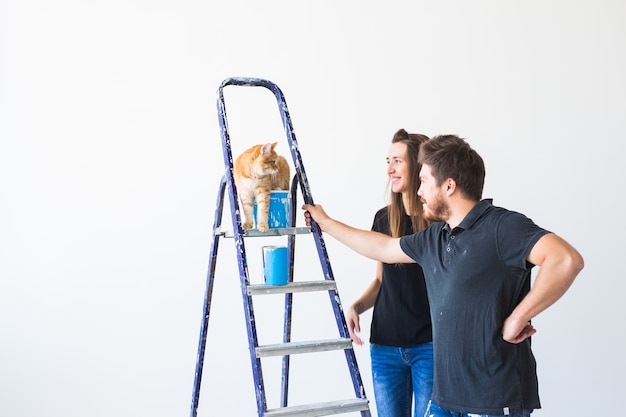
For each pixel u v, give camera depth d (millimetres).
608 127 3812
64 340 3346
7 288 3314
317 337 3562
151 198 3430
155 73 3449
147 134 3436
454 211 2037
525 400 1917
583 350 3760
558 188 3764
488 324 1895
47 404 3326
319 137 3568
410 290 2451
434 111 3674
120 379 3385
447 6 3711
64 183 3365
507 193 3723
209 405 3457
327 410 2146
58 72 3375
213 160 3484
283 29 3561
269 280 2232
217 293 3479
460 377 1933
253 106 3521
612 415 3775
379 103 3629
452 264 1968
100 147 3396
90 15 3408
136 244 3414
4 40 3348
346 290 3592
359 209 3592
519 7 3768
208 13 3500
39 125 3355
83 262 3371
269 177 2307
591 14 3822
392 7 3664
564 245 1790
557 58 3787
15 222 3328
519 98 3748
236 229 2199
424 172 2068
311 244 3570
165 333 3428
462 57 3713
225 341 3480
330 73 3592
